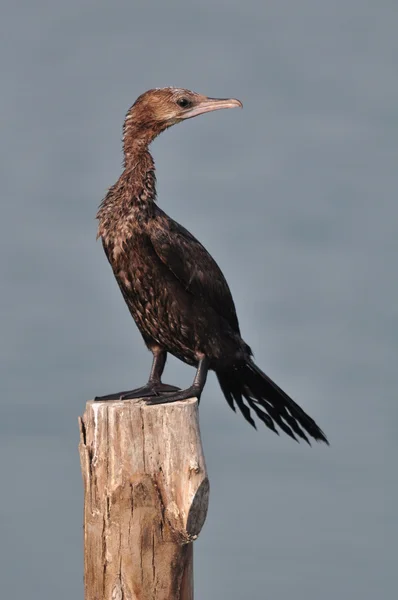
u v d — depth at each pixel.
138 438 9.53
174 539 9.52
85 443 9.84
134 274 11.86
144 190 11.83
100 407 9.66
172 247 11.72
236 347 12.45
